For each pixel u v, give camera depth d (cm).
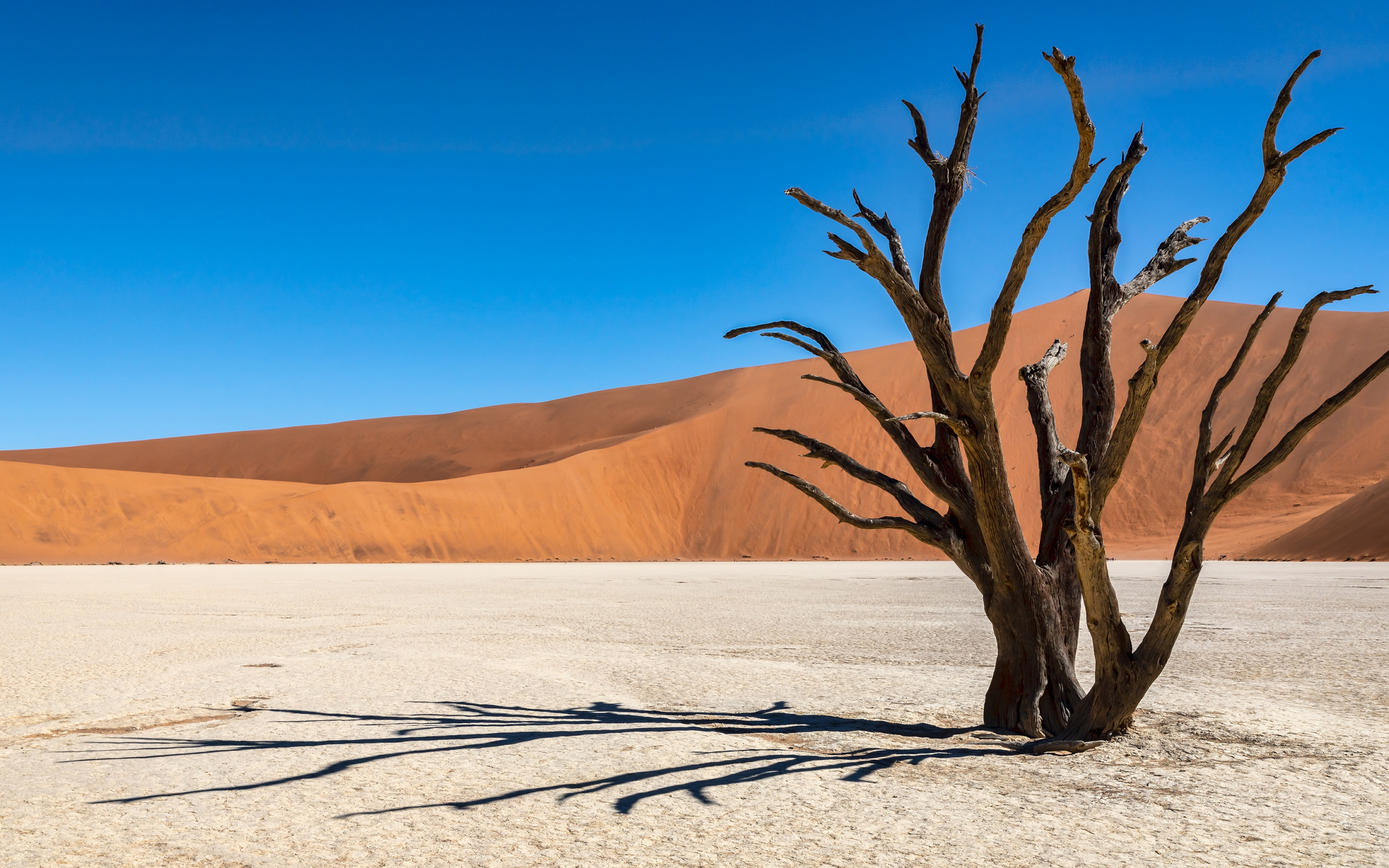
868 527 822
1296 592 2733
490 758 688
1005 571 769
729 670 1166
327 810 552
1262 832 500
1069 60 534
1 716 870
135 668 1191
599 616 1992
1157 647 707
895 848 475
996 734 767
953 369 726
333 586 3353
